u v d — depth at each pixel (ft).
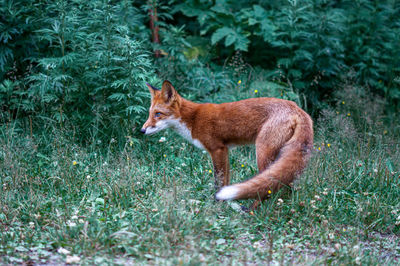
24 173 27.63
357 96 43.55
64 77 32.22
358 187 28.43
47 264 17.97
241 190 22.85
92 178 27.96
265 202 25.32
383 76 49.11
